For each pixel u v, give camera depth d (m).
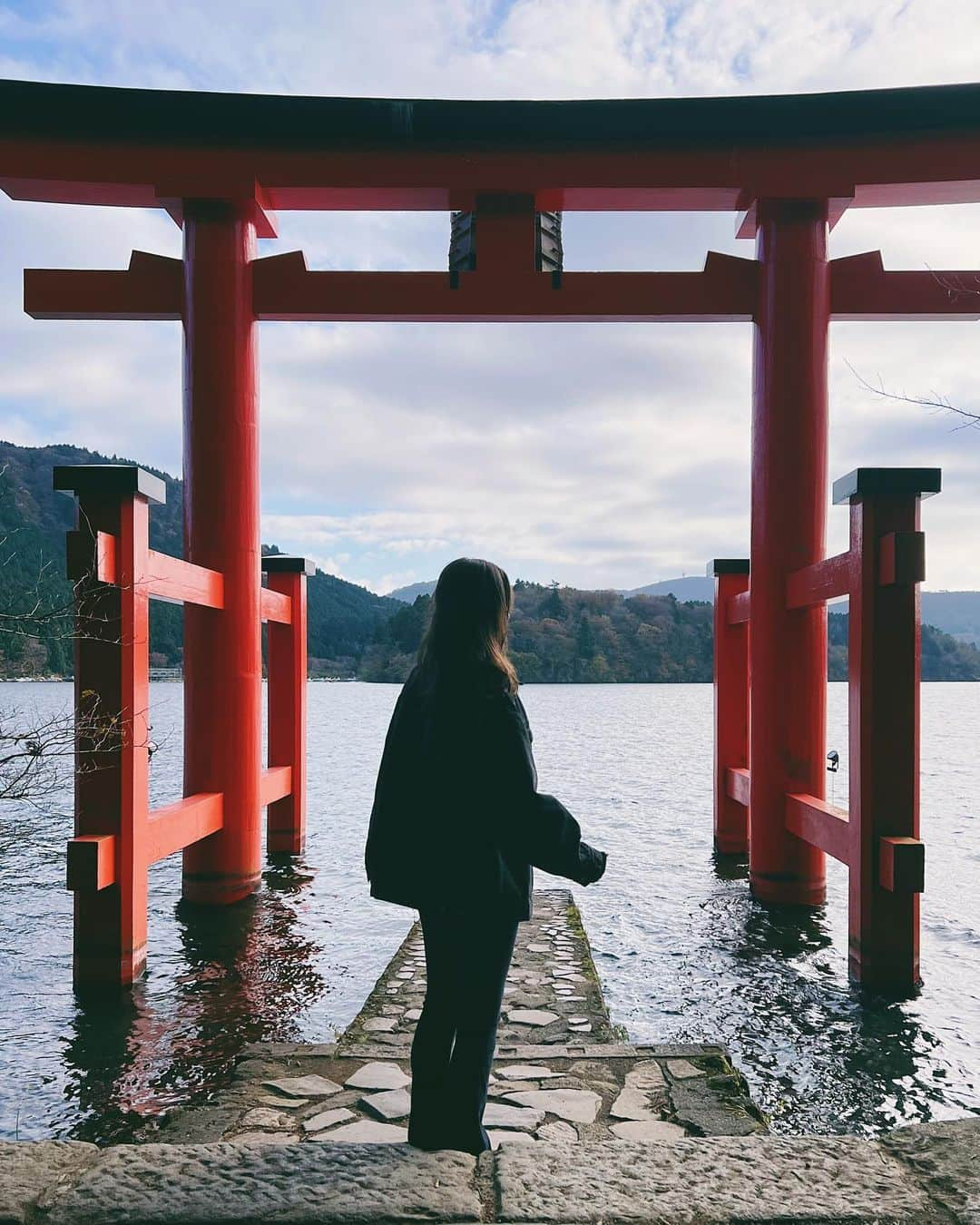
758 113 8.55
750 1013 6.06
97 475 6.23
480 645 2.56
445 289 9.06
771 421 8.93
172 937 7.80
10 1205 2.06
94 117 8.42
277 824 11.45
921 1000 6.29
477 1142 2.44
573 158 8.92
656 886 9.90
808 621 8.90
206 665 8.85
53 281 8.93
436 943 2.52
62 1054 5.28
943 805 17.64
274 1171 2.22
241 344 8.92
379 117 8.58
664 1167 2.21
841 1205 2.04
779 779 8.97
